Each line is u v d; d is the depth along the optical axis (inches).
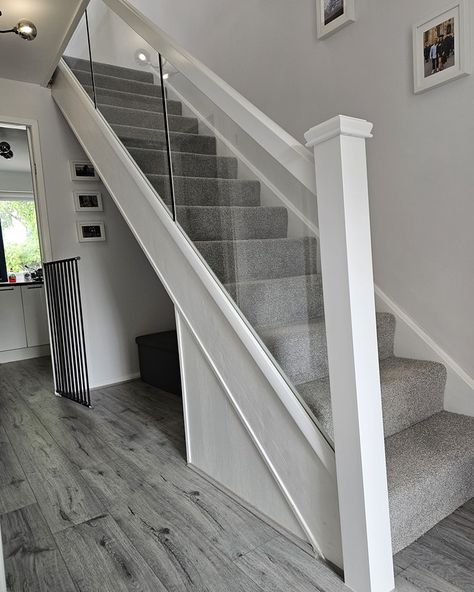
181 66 72.7
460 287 73.8
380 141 84.6
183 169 74.5
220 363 68.7
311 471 54.7
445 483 59.6
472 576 50.1
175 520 65.1
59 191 138.4
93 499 72.5
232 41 125.6
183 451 89.8
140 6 171.9
